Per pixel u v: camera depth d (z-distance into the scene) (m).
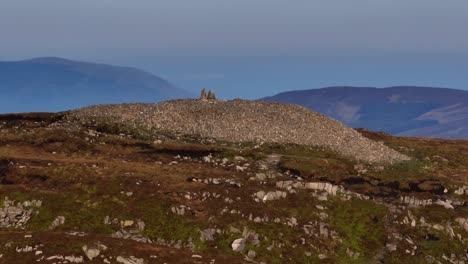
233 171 108.94
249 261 76.31
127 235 84.19
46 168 99.12
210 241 84.56
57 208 87.94
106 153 116.31
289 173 111.88
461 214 100.25
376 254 88.62
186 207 90.44
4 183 94.62
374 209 100.31
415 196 107.19
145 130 133.12
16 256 66.12
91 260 67.00
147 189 94.69
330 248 87.69
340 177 113.44
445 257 88.69
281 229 88.38
